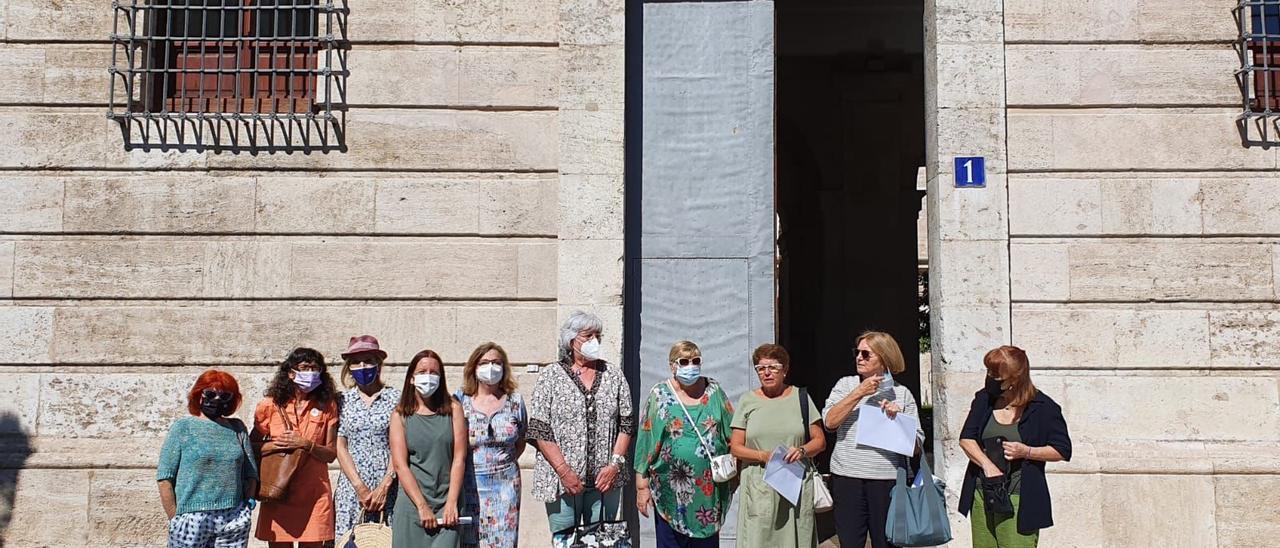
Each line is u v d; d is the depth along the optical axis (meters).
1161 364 8.53
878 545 6.90
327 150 8.84
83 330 8.66
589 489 6.91
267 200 8.77
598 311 8.61
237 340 8.67
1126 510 8.29
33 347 8.65
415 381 6.53
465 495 6.70
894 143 17.67
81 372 8.66
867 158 17.72
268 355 8.66
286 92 9.05
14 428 8.59
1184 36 8.76
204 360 8.66
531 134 8.85
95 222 8.73
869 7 16.62
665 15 9.38
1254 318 8.53
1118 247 8.62
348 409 7.07
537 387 6.99
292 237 8.77
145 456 8.45
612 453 6.98
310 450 7.04
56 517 8.41
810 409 7.11
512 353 8.67
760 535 6.94
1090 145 8.70
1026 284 8.61
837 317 17.61
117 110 8.81
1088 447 8.41
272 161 8.81
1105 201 8.65
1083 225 8.63
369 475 6.94
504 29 8.91
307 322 8.68
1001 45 8.74
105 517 8.41
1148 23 8.76
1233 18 8.77
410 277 8.73
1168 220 8.62
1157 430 8.48
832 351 17.55
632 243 9.13
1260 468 8.24
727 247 9.14
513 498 6.90
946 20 8.77
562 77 8.80
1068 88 8.73
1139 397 8.51
